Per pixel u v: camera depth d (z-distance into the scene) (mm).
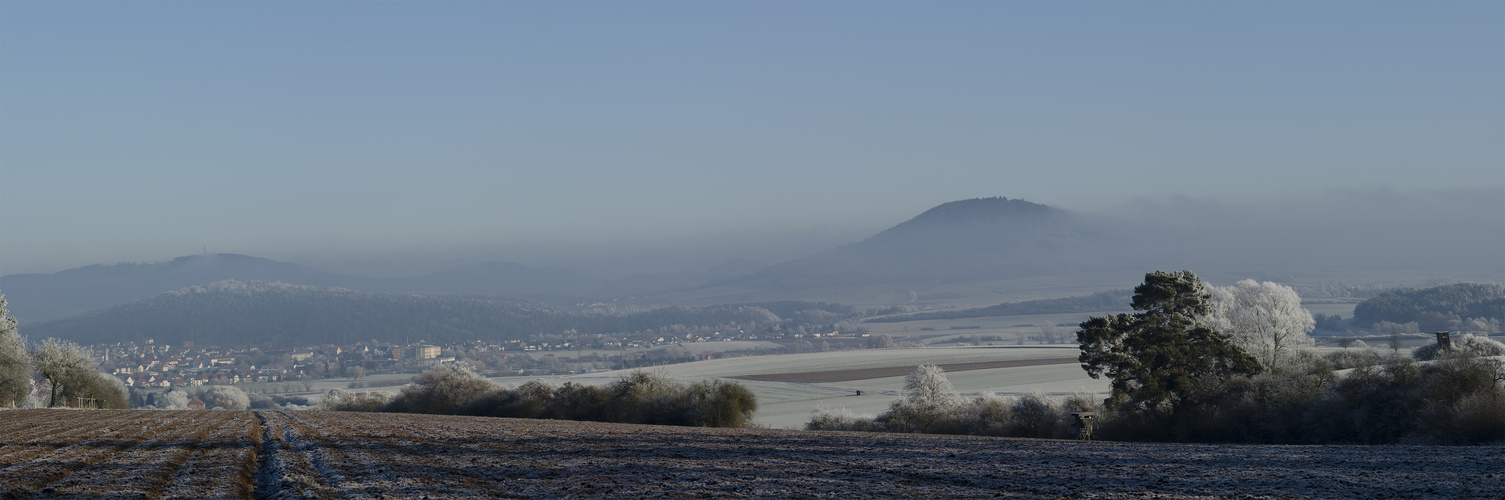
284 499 21219
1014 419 80875
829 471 26875
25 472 25938
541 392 95625
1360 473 24578
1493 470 24469
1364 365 67625
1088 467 27234
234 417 60188
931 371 92250
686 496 21500
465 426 52156
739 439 41750
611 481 24531
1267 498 20562
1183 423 67312
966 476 25375
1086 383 140875
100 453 32219
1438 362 57219
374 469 27375
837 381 174625
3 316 88562
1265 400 64625
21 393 86625
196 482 24594
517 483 24141
